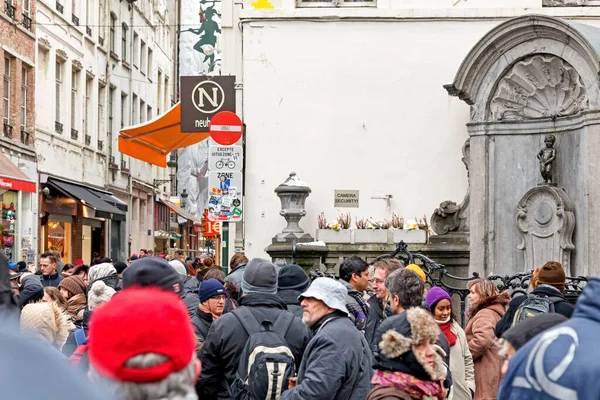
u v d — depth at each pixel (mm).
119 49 48656
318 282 7320
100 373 3316
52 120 36750
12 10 31719
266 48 21000
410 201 20656
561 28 17500
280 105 20938
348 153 20797
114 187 46750
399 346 5496
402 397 5461
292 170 20828
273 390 7266
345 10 20859
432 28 20828
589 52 17078
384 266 9625
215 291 9633
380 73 20875
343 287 7344
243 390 7441
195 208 66312
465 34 20781
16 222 32094
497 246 18953
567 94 18156
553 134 18422
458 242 19516
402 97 20812
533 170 18672
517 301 8859
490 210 18984
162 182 58469
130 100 51281
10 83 32125
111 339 3283
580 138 17844
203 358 7988
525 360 4305
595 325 4281
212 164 15648
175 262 14055
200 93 18484
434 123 20766
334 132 20875
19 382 2693
